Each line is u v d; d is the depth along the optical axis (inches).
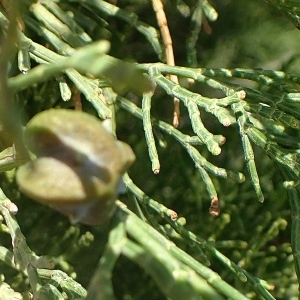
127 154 4.8
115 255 4.9
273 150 6.4
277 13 9.4
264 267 8.6
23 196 8.6
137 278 9.1
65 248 8.6
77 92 7.6
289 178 6.7
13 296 6.1
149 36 7.5
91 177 4.7
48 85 8.0
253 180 6.3
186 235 6.8
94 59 4.4
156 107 9.0
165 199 8.9
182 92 6.6
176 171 9.1
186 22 9.4
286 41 10.1
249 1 9.7
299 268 6.6
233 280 8.5
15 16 4.5
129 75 4.4
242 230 8.6
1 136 5.7
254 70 6.7
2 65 4.5
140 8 9.0
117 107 8.4
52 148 4.7
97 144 4.7
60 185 4.7
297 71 9.7
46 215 8.7
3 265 8.2
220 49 9.7
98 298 4.8
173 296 4.8
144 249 4.9
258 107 6.5
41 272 6.4
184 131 8.9
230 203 8.8
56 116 4.7
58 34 7.1
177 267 4.9
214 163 9.0
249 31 9.9
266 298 6.6
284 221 8.5
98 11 8.0
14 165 5.7
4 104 4.5
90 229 8.8
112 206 4.8
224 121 6.3
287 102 6.6
